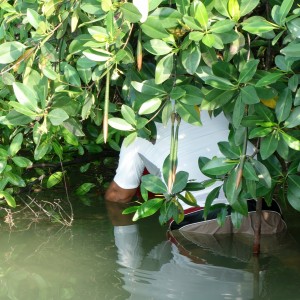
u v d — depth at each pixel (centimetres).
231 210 382
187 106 310
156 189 326
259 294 321
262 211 411
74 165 571
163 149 413
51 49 350
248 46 318
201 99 307
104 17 295
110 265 363
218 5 288
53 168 516
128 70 351
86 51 292
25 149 514
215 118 412
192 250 384
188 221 412
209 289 327
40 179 504
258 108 301
